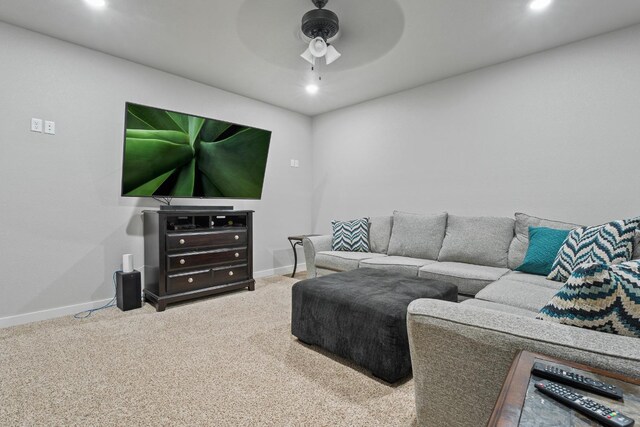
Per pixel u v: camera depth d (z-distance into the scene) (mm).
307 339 2158
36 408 1507
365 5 2303
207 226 3365
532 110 2986
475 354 952
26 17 2457
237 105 4051
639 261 899
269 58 3117
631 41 2525
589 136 2703
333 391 1656
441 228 3254
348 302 1914
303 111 4754
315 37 2428
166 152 3098
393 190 4031
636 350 760
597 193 2672
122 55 3064
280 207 4586
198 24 2557
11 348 2131
